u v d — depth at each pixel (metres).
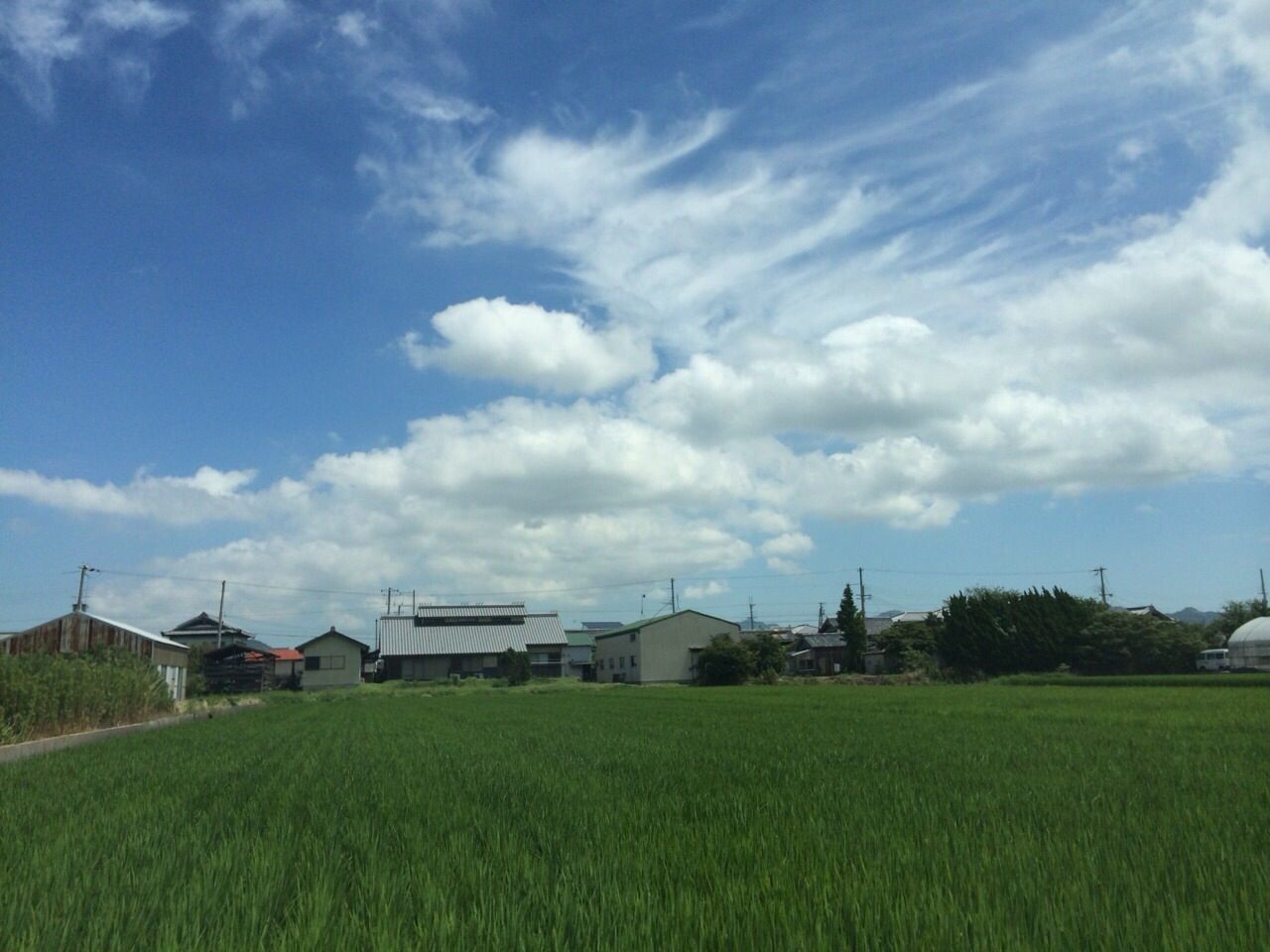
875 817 7.57
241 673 58.59
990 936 4.12
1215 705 26.33
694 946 4.10
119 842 7.15
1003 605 63.78
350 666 68.62
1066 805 8.18
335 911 4.85
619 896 4.93
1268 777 10.05
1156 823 7.19
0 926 4.62
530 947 4.18
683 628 74.62
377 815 8.36
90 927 4.56
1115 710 24.73
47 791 11.02
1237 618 77.56
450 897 5.06
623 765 12.71
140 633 39.28
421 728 23.81
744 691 49.41
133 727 26.88
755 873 5.51
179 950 4.21
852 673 77.38
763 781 10.34
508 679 68.19
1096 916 4.42
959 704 29.59
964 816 7.59
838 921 4.43
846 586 80.94
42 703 22.19
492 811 8.44
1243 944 4.04
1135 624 61.09
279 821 7.93
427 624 78.44
